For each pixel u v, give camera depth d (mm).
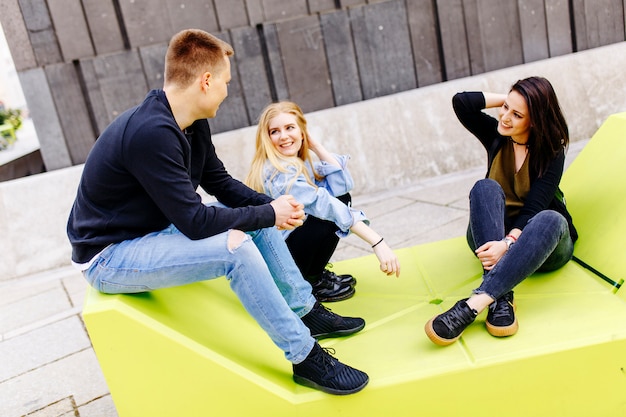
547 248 1663
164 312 1538
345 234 1863
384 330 1820
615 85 4188
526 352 1526
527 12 4121
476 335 1664
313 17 3877
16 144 7445
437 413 1548
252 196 1831
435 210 3445
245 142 3816
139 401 1479
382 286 2152
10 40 3545
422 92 3979
